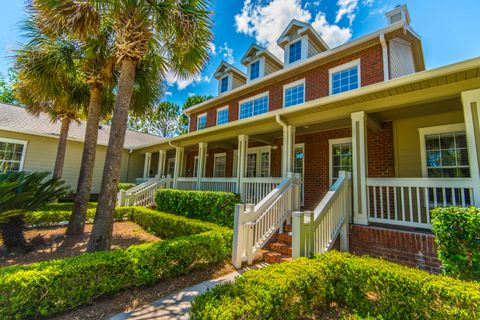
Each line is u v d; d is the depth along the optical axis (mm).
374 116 5676
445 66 3645
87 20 4316
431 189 5535
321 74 7926
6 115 10922
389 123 6234
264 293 2141
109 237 4191
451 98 4211
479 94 3684
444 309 2102
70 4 4066
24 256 4703
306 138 8070
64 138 9086
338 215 4543
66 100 6730
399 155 5992
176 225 6016
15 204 4469
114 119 4500
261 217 4664
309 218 3713
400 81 4086
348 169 7000
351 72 7207
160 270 3516
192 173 13922
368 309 2594
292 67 8492
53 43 5516
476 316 1936
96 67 5977
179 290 3330
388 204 4430
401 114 5547
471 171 3604
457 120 5250
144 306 2895
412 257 3803
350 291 2756
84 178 6453
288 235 4824
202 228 5188
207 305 1933
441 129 5434
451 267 2857
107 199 4238
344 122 6426
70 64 5723
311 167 7820
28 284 2430
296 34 9516
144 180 12352
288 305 2348
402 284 2371
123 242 5961
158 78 6438
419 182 4148
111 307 2844
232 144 10867
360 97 4727
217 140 8750
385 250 4113
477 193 3512
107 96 6996
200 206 6688
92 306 2844
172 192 7984
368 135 6598
